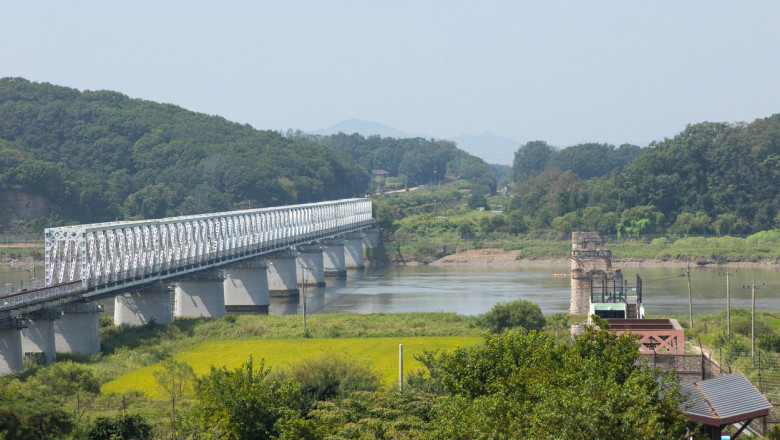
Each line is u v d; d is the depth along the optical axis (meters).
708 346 86.44
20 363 86.62
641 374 37.78
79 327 98.75
